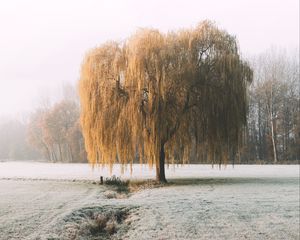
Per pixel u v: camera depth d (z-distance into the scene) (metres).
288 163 55.06
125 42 27.52
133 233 13.41
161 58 25.53
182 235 12.78
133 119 25.91
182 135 28.02
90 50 27.98
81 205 18.27
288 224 14.01
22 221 14.85
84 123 28.11
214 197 19.75
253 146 70.25
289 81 72.31
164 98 25.67
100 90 26.98
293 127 66.06
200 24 27.52
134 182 29.48
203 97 26.34
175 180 30.00
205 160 28.48
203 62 26.95
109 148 27.03
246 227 13.66
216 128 26.44
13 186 29.36
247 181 28.31
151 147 26.12
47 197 22.06
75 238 13.17
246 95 27.31
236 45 27.72
